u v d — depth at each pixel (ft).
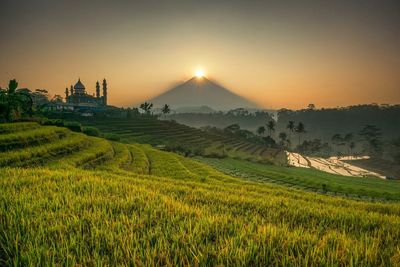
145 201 25.07
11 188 27.66
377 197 169.37
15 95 158.20
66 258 12.66
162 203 24.77
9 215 17.97
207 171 133.28
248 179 211.82
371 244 16.81
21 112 167.94
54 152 98.53
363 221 24.88
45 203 22.08
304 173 316.40
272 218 24.20
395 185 265.34
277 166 368.27
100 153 122.31
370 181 288.92
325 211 28.78
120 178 46.93
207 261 12.94
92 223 17.40
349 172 472.44
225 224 19.08
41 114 212.23
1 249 13.89
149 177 64.44
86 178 37.01
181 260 12.51
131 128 467.52
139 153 180.96
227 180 103.65
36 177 34.94
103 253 13.61
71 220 17.81
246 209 27.55
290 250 14.19
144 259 12.75
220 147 484.33
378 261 13.96
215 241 15.84
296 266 12.55
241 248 13.94
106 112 602.03
